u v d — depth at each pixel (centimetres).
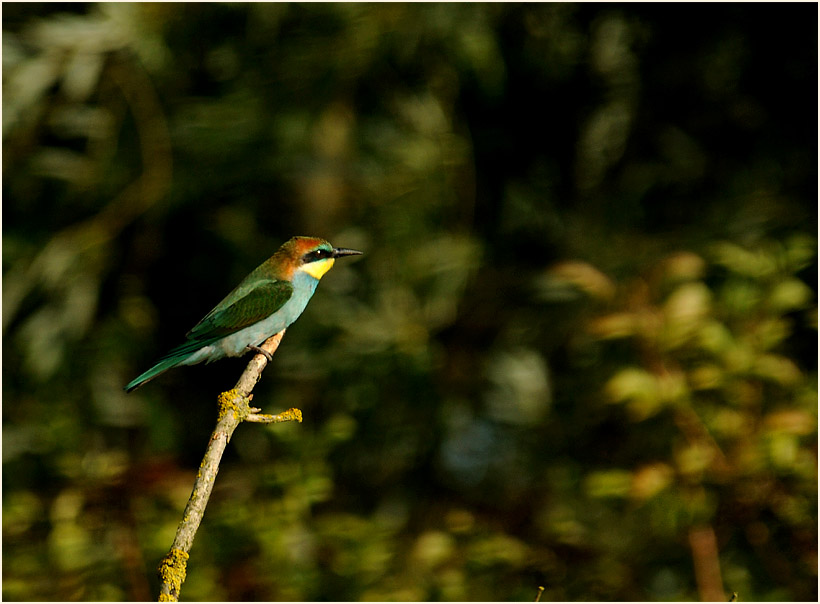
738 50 1134
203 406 1282
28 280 1177
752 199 1092
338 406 1154
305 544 855
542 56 1166
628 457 984
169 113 1159
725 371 756
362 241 1148
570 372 1134
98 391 1162
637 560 940
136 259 1232
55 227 1220
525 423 1146
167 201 1166
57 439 1042
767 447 730
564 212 1204
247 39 1145
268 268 970
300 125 1120
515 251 1230
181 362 931
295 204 1182
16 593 819
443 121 1155
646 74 1173
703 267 917
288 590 816
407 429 1174
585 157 1181
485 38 1103
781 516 769
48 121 1175
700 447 760
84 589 831
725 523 793
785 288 783
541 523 1055
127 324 1191
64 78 1133
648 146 1184
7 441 1048
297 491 850
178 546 512
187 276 1267
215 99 1162
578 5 1156
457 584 880
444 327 1204
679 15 1151
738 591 832
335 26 1120
